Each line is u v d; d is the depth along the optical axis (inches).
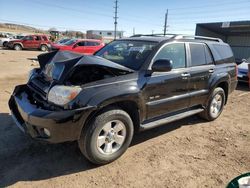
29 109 133.3
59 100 127.3
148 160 152.2
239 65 425.1
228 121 229.3
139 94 149.6
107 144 142.9
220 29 760.3
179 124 214.8
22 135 171.9
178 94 180.7
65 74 134.4
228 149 172.1
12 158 145.4
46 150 155.5
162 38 182.5
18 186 122.9
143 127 159.5
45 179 129.3
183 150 167.3
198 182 133.5
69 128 126.3
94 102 129.7
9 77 392.8
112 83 140.6
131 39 192.5
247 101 307.9
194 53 197.6
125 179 132.7
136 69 156.8
